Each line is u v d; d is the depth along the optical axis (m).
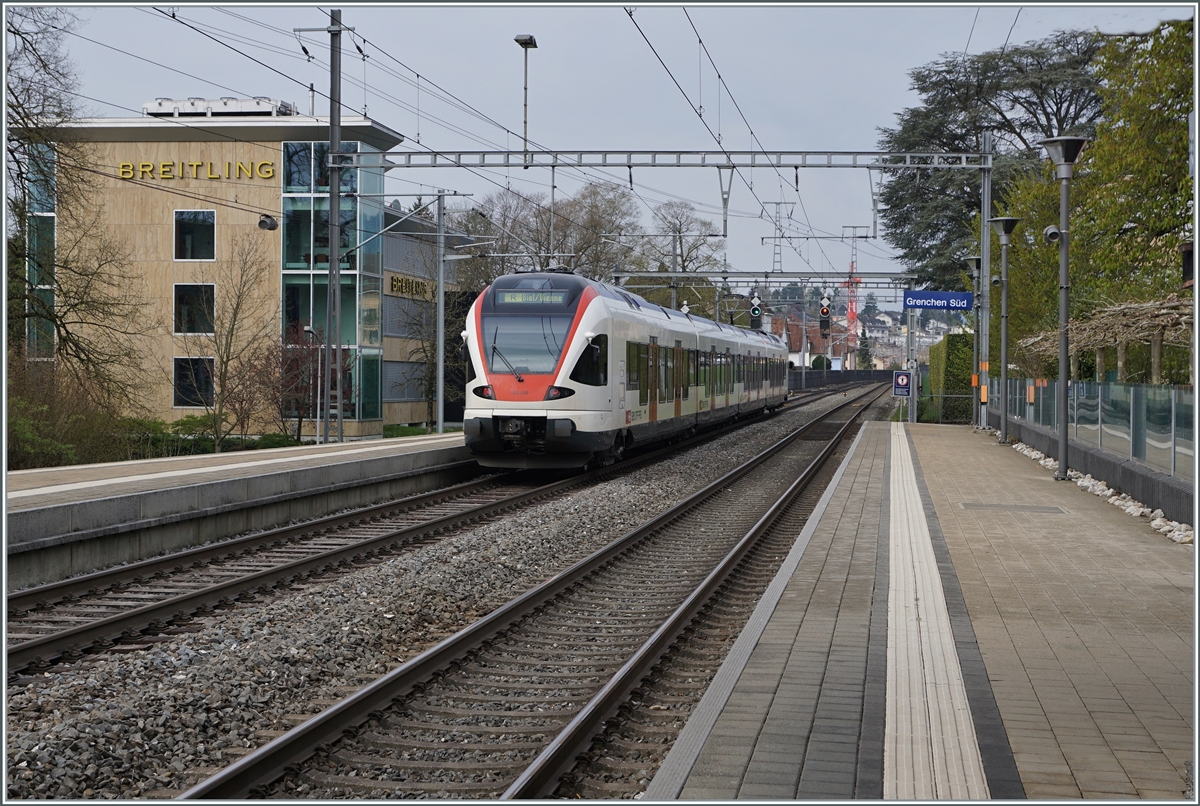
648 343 26.53
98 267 28.84
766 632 8.71
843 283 48.94
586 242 63.56
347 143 46.59
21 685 7.99
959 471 23.08
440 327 40.12
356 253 46.53
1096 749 5.97
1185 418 14.76
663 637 8.98
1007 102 46.69
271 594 11.27
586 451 21.97
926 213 47.78
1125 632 8.71
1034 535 13.98
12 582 11.71
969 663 7.75
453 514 16.34
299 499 17.47
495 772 6.35
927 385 57.09
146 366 46.16
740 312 76.00
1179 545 13.18
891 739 6.12
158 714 7.17
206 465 19.31
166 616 10.10
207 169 47.16
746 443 34.09
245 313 43.50
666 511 17.05
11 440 26.38
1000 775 5.56
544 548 14.10
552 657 9.05
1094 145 18.52
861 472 22.91
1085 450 21.20
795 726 6.34
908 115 48.66
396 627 9.84
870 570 11.48
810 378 104.38
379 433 48.38
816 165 28.81
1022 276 35.53
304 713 7.52
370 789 6.05
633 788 6.01
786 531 15.88
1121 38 17.56
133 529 13.62
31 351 28.48
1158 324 23.41
